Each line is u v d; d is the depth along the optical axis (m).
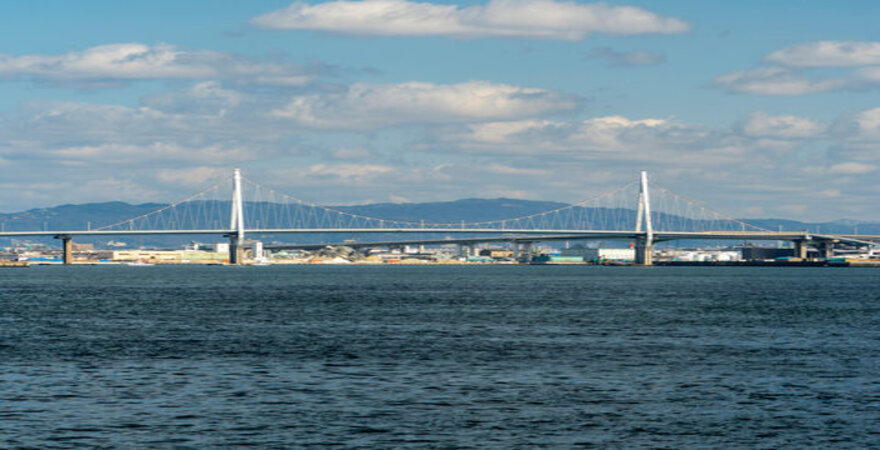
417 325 144.12
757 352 107.69
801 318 161.75
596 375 88.62
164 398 75.75
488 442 61.47
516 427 65.56
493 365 95.44
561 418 68.50
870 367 94.50
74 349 108.94
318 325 143.88
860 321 155.25
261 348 110.25
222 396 76.81
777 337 126.06
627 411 71.00
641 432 64.19
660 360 99.81
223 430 64.50
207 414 69.50
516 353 105.75
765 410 71.44
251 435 63.16
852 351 109.12
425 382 84.25
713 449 59.91
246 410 71.00
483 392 79.06
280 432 64.00
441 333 130.25
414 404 73.69
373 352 106.44
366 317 161.62
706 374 89.31
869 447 60.38
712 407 72.56
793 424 66.62
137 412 70.06
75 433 63.44
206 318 158.88
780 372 90.75
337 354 104.44
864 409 71.88
